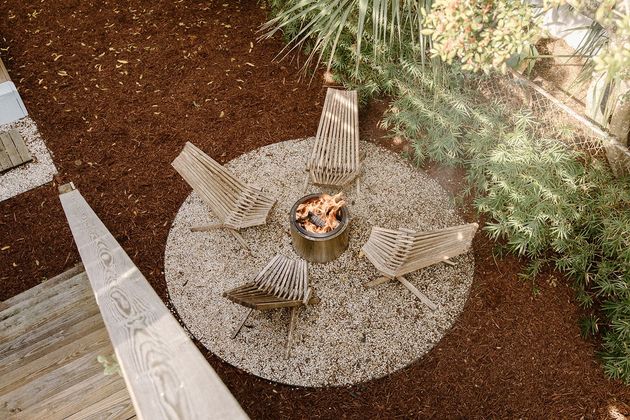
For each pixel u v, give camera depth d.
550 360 3.71
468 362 3.73
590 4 3.64
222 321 3.99
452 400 3.57
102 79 5.89
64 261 4.45
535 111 4.76
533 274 4.08
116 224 4.64
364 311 3.99
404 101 4.98
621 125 4.22
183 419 1.45
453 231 3.73
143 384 1.57
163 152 5.16
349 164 4.49
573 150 4.40
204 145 5.18
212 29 6.38
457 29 3.11
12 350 3.35
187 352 1.65
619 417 3.46
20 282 4.33
